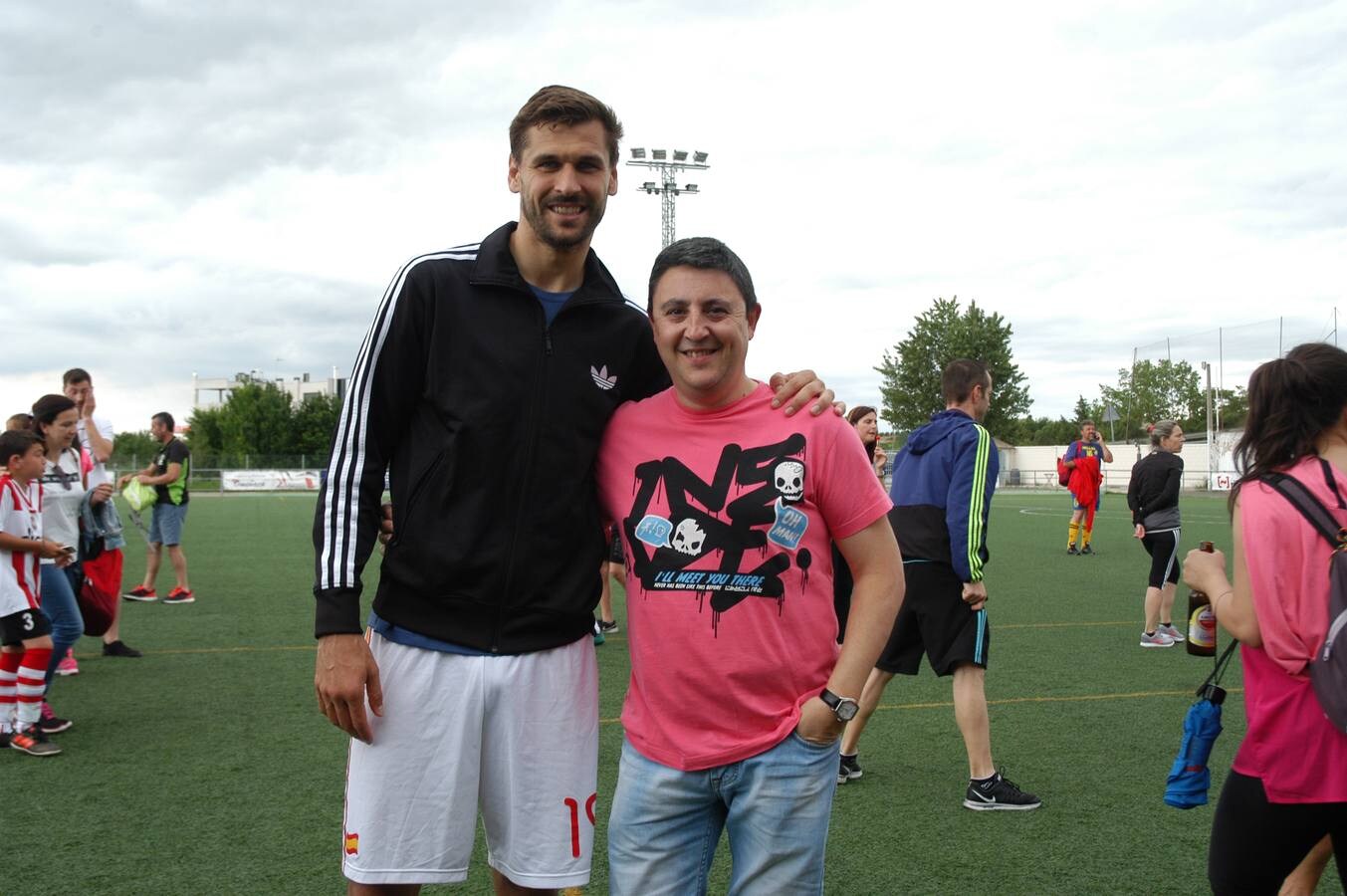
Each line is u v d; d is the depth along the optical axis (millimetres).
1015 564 14062
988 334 60812
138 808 4336
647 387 2684
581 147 2342
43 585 5742
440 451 2389
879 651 2262
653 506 2361
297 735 5504
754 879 2271
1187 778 2799
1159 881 3619
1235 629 2434
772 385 2492
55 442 6098
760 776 2244
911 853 3877
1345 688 2176
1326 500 2289
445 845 2449
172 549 10500
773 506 2266
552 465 2428
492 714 2467
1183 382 41594
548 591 2459
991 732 5574
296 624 9102
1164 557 7980
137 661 7480
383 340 2381
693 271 2268
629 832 2350
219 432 69812
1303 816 2330
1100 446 15633
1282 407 2383
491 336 2398
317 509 2365
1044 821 4211
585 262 2562
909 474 4633
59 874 3641
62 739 5426
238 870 3680
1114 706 6137
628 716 2422
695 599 2275
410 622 2420
